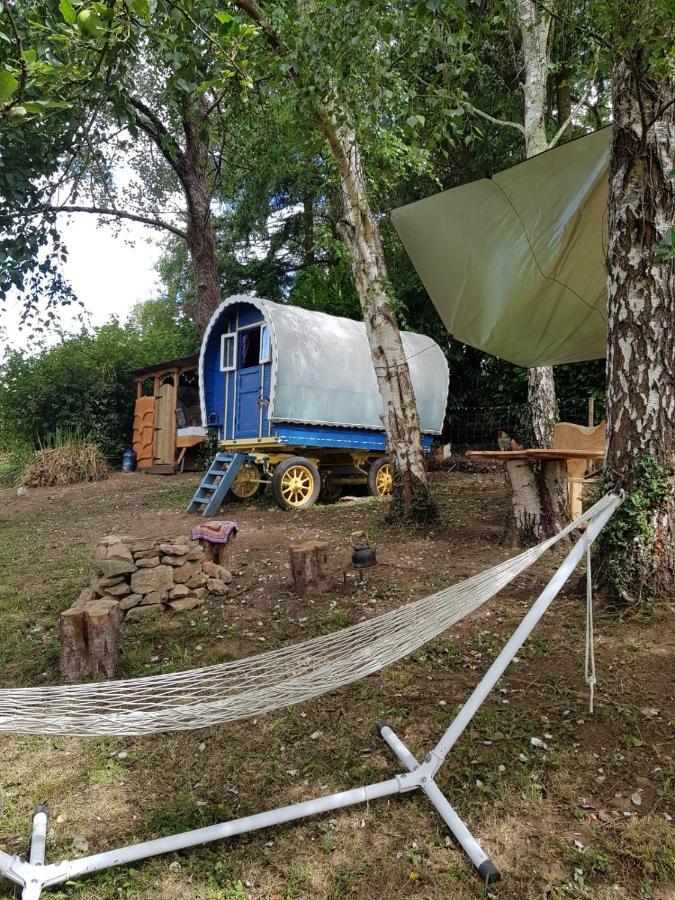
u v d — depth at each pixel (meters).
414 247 5.93
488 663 3.47
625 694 3.03
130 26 2.91
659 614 3.71
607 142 4.53
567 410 12.40
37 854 2.18
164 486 12.41
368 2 3.73
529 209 5.18
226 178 15.34
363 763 2.70
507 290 5.78
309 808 2.33
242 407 9.97
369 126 5.28
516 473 5.77
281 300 19.30
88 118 5.02
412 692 3.23
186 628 4.34
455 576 5.02
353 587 4.96
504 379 13.52
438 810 2.34
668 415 3.86
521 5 8.03
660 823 2.21
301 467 9.40
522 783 2.47
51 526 9.17
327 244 8.34
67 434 15.41
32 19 2.97
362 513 8.12
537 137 8.60
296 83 4.62
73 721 2.08
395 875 2.10
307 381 9.12
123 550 4.59
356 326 10.26
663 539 3.86
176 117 10.48
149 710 2.89
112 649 3.66
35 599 5.31
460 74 3.99
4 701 2.15
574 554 2.74
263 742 2.91
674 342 3.87
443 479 11.23
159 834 2.33
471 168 12.75
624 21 3.29
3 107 2.43
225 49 3.53
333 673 2.49
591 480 6.70
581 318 5.96
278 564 5.86
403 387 6.95
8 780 2.71
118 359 16.70
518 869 2.09
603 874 2.04
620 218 3.94
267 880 2.11
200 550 4.99
